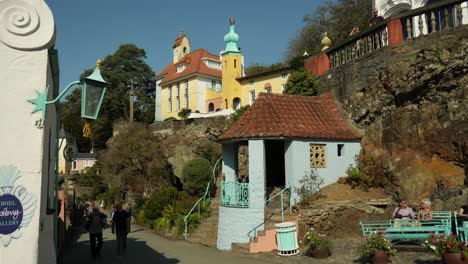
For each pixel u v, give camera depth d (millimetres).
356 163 16094
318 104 17609
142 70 65562
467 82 12953
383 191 14828
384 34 15727
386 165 14922
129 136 27375
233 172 16703
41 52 5969
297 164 15023
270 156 18188
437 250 9219
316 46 46125
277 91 39312
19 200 5695
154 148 26609
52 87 7879
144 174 26469
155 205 21828
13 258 5609
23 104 5820
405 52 14781
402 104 14992
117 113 62344
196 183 21953
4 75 5750
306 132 15305
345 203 14164
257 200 14367
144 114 63094
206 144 28797
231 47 44812
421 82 13883
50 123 7477
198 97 52719
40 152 5852
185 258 12914
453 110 13148
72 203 25812
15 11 5844
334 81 18219
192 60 56469
